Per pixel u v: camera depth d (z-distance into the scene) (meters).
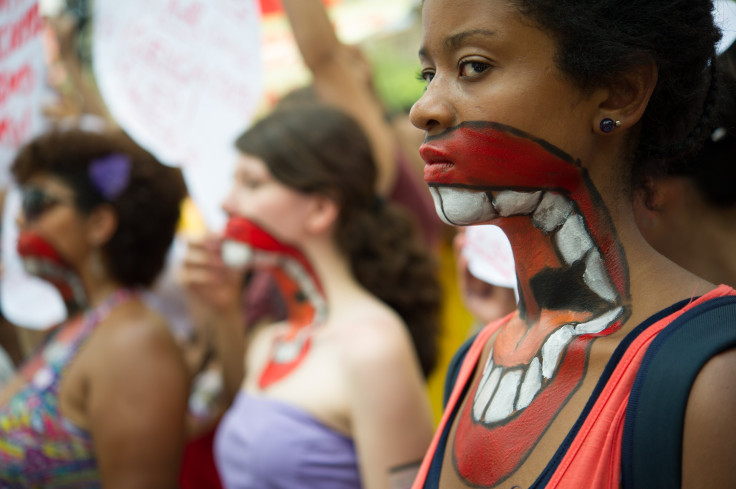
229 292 2.48
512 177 0.84
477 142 0.83
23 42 2.25
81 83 2.95
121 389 1.96
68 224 2.14
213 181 2.19
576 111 0.83
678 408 0.70
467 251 1.60
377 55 3.90
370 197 1.96
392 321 1.76
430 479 0.95
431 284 2.01
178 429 2.01
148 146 2.23
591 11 0.80
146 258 2.19
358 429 1.67
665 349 0.74
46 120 3.07
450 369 1.08
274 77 3.07
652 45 0.81
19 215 2.20
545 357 0.86
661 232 1.26
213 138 2.18
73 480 2.03
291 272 1.92
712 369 0.70
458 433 0.94
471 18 0.83
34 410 2.04
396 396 1.66
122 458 1.94
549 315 0.89
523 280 0.92
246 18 2.12
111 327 2.05
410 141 2.68
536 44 0.81
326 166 1.88
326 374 1.75
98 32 2.28
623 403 0.76
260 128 1.93
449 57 0.85
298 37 2.33
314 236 1.90
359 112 2.35
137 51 2.24
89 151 2.16
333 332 1.80
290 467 1.72
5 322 3.02
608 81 0.82
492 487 0.85
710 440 0.69
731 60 1.14
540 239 0.88
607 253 0.85
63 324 2.22
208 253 2.45
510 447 0.84
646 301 0.83
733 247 1.24
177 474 2.01
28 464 2.02
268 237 1.89
